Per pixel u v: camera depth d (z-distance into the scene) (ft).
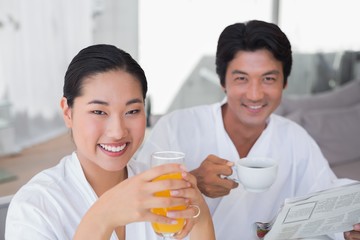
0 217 3.51
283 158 4.36
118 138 2.65
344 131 9.25
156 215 2.41
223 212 4.12
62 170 3.08
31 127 13.75
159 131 4.34
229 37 3.76
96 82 2.62
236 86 3.84
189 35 14.74
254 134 4.30
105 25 14.26
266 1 15.30
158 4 14.33
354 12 15.66
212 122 4.41
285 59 3.77
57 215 2.85
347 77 15.88
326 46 15.69
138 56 14.55
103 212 2.40
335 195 3.02
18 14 12.78
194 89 15.19
